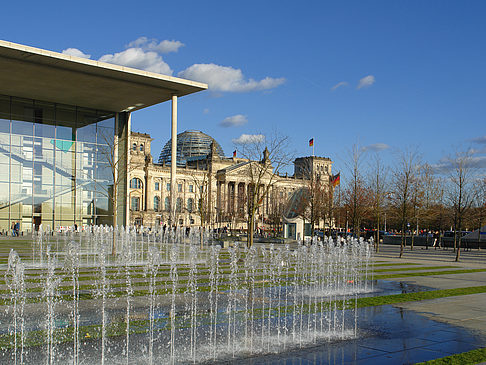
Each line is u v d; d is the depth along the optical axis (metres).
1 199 54.94
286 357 9.29
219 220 111.69
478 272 26.98
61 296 15.78
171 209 53.97
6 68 46.03
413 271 26.94
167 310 13.62
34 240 49.19
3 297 15.53
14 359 8.89
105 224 61.38
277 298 16.19
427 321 12.75
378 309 14.44
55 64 45.38
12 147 55.91
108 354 9.27
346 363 8.93
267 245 52.25
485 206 63.56
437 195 71.62
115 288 17.64
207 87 53.53
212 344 10.12
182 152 166.62
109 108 62.19
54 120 59.00
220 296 16.28
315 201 62.84
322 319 12.88
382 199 65.75
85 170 60.59
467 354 9.59
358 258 37.47
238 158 152.00
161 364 8.70
